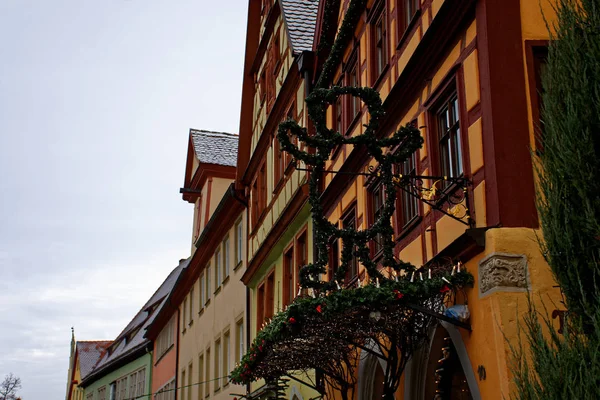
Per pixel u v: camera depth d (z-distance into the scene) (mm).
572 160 6828
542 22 10008
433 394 11656
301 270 10570
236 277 26734
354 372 14266
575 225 6750
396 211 13039
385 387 11453
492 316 9016
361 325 10664
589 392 6039
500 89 9734
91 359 65688
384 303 9688
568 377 6199
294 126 10773
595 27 7051
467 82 10398
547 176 7164
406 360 11141
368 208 14625
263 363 12758
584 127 6871
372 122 10734
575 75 7016
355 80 16703
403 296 9656
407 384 11898
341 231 10578
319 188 18047
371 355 13539
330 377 14719
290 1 21828
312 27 21250
